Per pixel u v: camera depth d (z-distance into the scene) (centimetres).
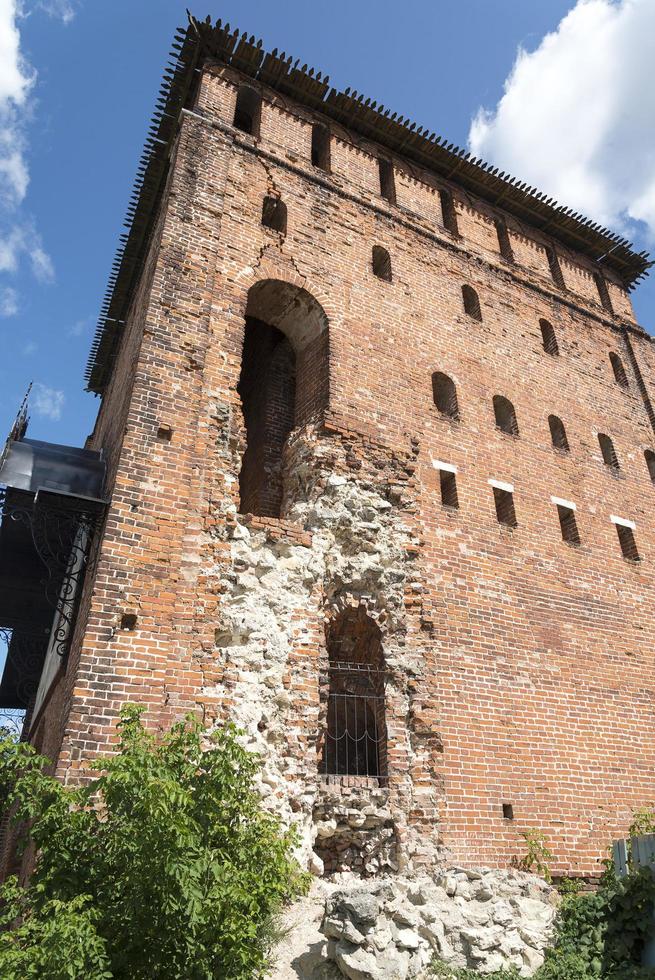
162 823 552
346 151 1695
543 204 1992
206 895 566
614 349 1989
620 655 1416
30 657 1898
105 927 563
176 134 1528
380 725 1094
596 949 838
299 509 1203
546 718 1238
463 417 1476
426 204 1788
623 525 1627
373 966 716
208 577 1002
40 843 608
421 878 941
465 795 1080
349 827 1000
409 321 1520
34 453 1157
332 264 1465
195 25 1525
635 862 896
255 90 1619
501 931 836
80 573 1115
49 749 1203
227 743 689
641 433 1862
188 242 1266
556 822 1147
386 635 1143
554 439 1689
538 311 1848
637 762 1307
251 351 1808
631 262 2177
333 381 1320
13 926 980
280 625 1044
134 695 874
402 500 1272
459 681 1170
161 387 1095
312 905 851
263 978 710
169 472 1036
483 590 1288
